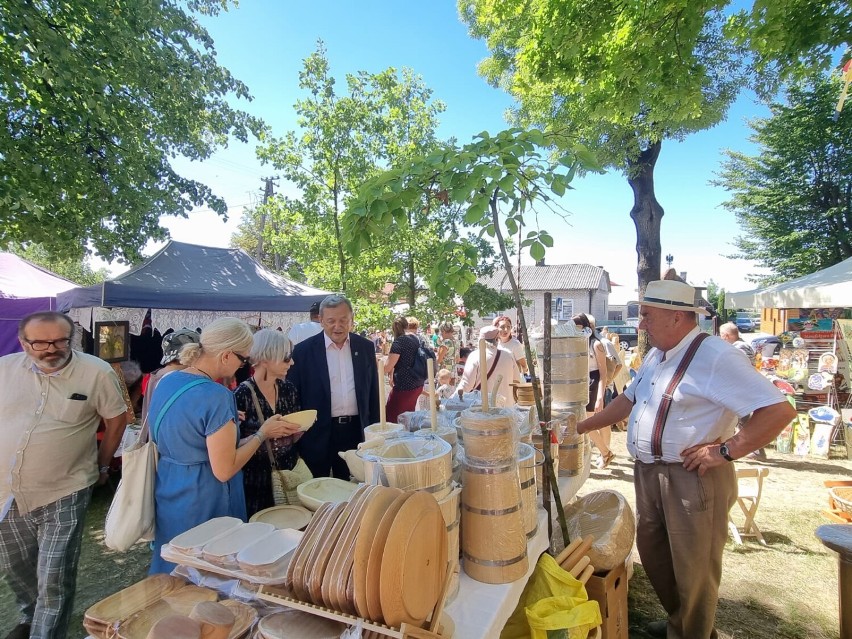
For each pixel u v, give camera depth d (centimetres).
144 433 196
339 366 310
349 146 1030
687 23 368
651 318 240
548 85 483
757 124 2336
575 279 3447
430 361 194
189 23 809
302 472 230
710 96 998
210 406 181
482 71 1234
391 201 178
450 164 170
